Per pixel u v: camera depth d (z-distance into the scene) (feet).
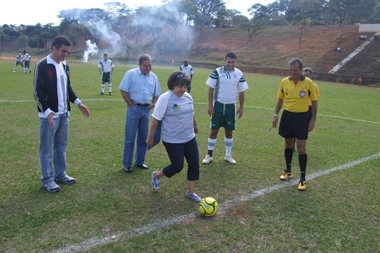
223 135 26.71
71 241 11.03
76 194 14.53
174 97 13.58
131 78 17.02
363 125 33.35
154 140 14.11
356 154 22.44
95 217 12.64
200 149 22.43
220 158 20.66
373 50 149.89
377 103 54.29
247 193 15.44
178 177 16.97
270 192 15.62
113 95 46.78
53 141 15.28
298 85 16.14
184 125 13.75
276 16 269.03
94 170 17.48
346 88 85.20
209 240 11.41
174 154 13.94
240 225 12.50
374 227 12.76
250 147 23.20
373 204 14.73
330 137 27.32
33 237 11.18
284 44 195.62
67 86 15.21
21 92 44.39
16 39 213.25
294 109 16.20
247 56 192.54
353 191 16.10
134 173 17.33
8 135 23.15
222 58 202.18
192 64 176.45
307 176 17.97
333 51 158.81
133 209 13.41
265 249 11.04
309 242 11.57
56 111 14.61
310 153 22.38
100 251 10.55
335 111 42.57
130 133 17.21
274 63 168.96
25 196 14.10
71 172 17.04
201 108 39.45
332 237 11.94
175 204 14.01
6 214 12.57
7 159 18.40
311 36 194.90
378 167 19.80
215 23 263.90
